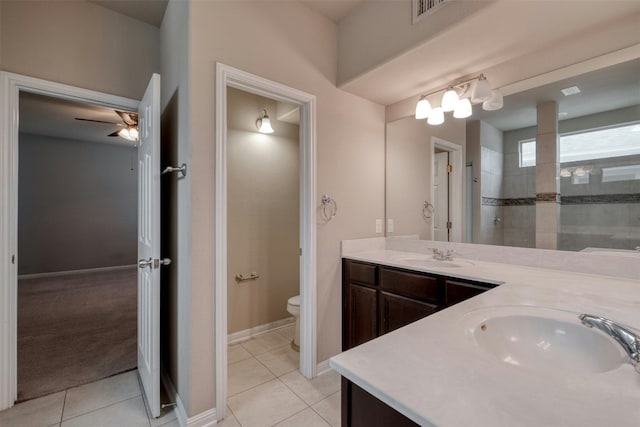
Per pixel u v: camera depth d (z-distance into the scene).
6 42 1.74
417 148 2.43
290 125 3.21
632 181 1.46
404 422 0.55
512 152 1.88
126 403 1.82
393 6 1.89
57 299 3.99
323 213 2.21
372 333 2.11
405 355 0.68
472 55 1.83
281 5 1.98
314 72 2.15
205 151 1.63
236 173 2.83
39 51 1.84
